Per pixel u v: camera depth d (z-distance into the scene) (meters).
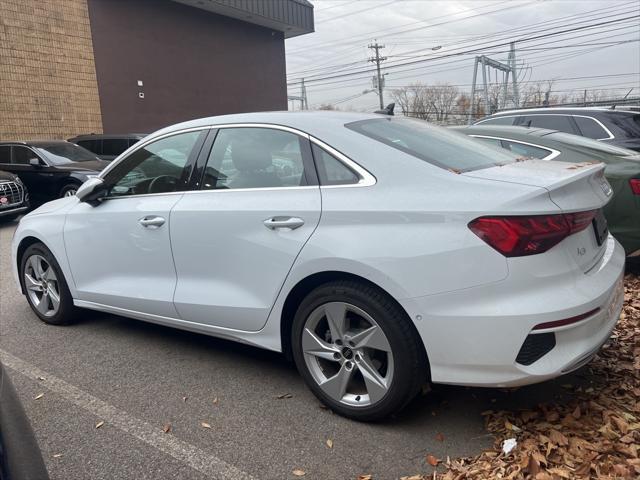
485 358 2.47
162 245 3.61
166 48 21.34
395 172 2.78
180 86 22.09
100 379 3.57
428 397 3.16
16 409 1.75
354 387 3.02
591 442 2.58
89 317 4.83
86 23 18.42
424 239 2.55
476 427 2.84
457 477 2.41
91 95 18.73
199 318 3.50
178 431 2.92
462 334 2.49
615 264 2.92
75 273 4.27
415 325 2.59
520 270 2.40
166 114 21.58
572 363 2.45
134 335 4.35
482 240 2.44
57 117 17.73
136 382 3.51
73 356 3.95
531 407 2.97
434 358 2.59
